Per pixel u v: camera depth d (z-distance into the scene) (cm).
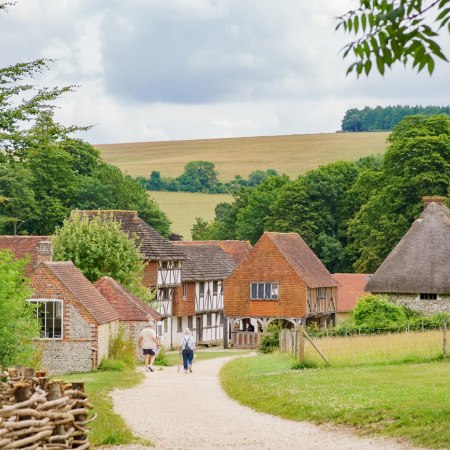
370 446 1897
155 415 2595
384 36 1010
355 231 9981
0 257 3634
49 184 10244
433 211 6800
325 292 8775
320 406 2470
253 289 8394
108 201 10800
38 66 2659
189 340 4419
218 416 2562
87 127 2748
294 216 10669
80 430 1708
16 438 1500
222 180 18275
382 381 2941
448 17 995
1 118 2594
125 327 5606
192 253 9756
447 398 2380
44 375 1823
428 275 6481
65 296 4750
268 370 3772
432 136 9025
